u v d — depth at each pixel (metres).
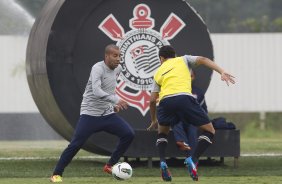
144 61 38.78
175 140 36.91
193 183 30.50
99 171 36.22
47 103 38.78
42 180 32.16
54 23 37.56
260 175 34.34
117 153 32.12
